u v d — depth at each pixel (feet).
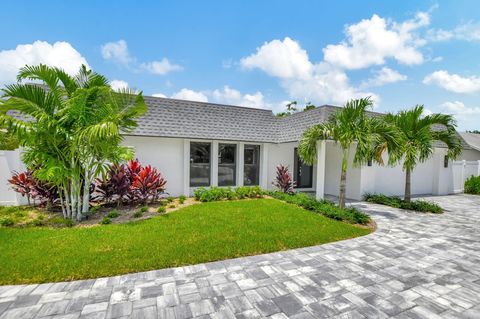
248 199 35.19
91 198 28.68
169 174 37.70
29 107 21.01
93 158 24.32
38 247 16.58
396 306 11.16
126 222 23.27
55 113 21.98
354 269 14.82
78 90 20.59
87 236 18.85
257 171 45.11
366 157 26.94
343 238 20.45
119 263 14.61
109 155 24.54
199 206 29.73
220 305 11.00
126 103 25.03
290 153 47.60
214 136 39.22
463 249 18.35
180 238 18.93
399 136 28.35
